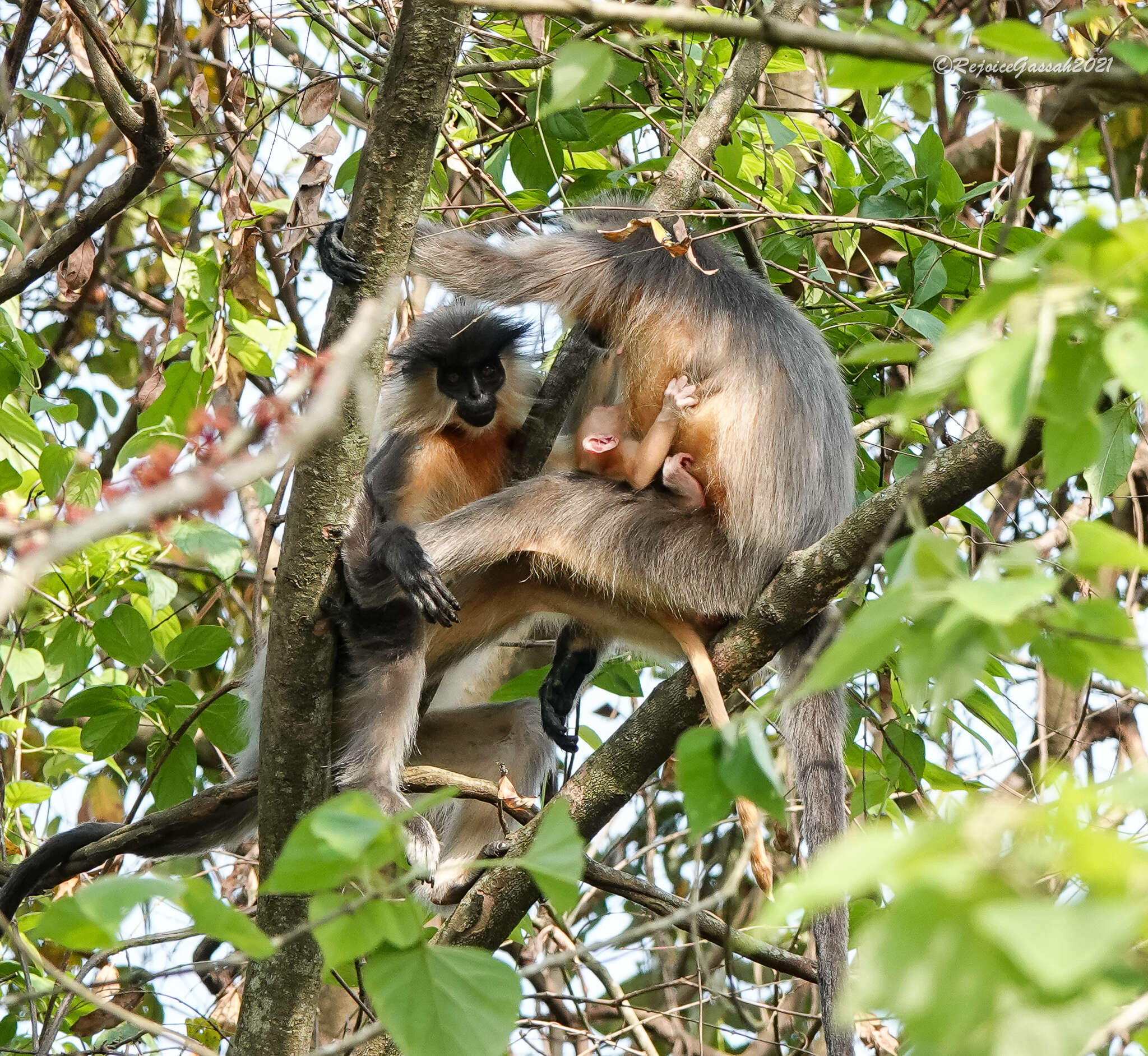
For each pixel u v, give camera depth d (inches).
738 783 160.6
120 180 331.3
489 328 371.2
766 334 340.2
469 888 315.6
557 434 378.3
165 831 320.8
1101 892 95.2
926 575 136.0
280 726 287.6
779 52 410.3
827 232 394.6
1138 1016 123.6
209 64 434.3
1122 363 121.6
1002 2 334.6
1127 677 141.1
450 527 327.0
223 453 130.1
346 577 283.9
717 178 342.0
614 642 362.6
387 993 164.2
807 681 132.6
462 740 369.4
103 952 291.0
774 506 325.4
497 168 400.2
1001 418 122.4
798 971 296.7
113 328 514.3
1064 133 453.7
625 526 324.8
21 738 405.1
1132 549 127.4
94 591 378.6
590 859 299.7
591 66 163.5
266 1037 296.5
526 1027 374.0
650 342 340.5
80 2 305.0
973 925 99.3
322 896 159.8
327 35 418.6
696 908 179.0
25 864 325.7
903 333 360.2
